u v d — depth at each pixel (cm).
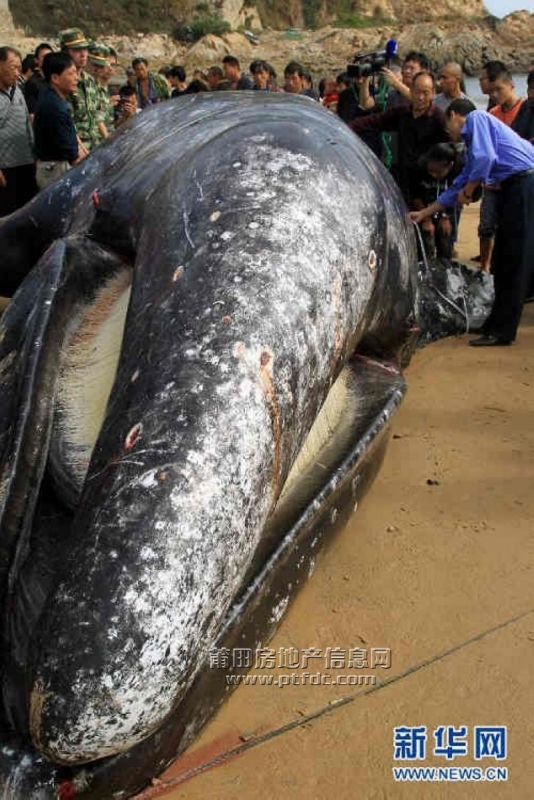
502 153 648
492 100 930
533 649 353
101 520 248
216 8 6712
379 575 398
